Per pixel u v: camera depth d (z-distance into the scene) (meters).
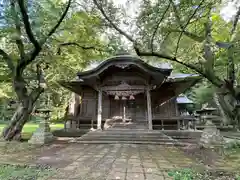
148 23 5.80
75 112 15.63
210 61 5.76
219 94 5.61
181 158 5.87
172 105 13.94
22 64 8.72
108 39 10.59
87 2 7.68
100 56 12.67
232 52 5.31
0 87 12.83
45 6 7.89
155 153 6.73
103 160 5.57
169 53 6.27
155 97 14.13
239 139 9.51
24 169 4.54
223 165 4.97
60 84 13.12
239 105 4.99
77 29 9.79
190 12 5.64
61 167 4.73
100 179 3.80
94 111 14.19
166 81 12.50
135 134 10.08
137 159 5.72
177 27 5.92
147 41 5.96
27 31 7.52
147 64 10.70
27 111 9.62
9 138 9.06
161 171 4.39
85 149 7.59
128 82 12.85
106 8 6.52
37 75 10.73
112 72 12.95
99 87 12.19
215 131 8.00
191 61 6.41
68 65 11.77
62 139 10.84
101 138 9.77
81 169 4.55
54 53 10.50
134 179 3.81
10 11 7.34
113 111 14.09
